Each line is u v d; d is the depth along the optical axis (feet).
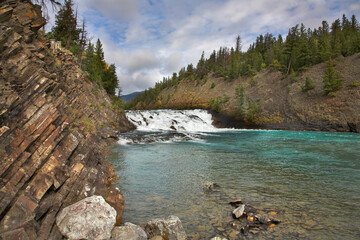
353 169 41.27
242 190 29.84
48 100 21.54
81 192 20.21
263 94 191.11
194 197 27.22
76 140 24.45
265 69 252.21
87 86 93.30
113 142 76.84
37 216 14.76
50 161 18.86
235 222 20.29
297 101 157.07
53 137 20.43
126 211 22.99
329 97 142.92
